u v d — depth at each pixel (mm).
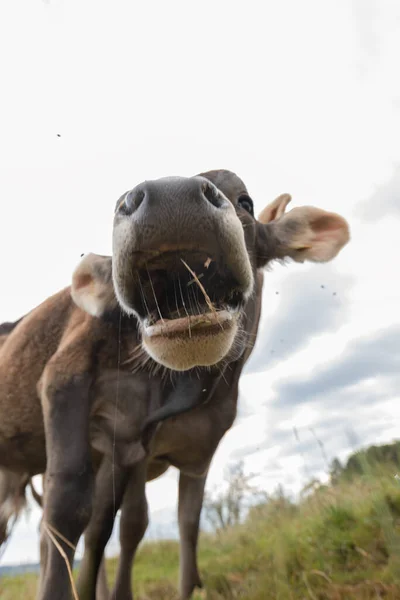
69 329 922
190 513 1111
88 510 731
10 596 1338
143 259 583
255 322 955
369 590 721
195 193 568
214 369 815
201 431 924
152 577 1607
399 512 889
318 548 907
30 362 968
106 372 843
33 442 995
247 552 1182
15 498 1144
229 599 917
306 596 747
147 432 852
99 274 819
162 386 852
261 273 1006
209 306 570
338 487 1113
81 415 801
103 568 1093
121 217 589
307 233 970
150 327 591
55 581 669
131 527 950
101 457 985
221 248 596
